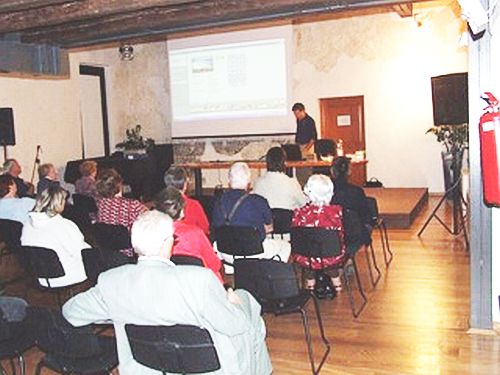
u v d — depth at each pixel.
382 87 9.37
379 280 4.67
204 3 3.89
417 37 9.06
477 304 3.54
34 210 3.64
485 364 3.09
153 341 2.03
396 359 3.19
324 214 3.85
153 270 1.98
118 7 3.35
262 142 10.08
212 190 10.56
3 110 7.84
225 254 3.91
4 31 3.92
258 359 2.45
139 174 9.52
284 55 9.49
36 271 3.57
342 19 9.43
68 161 9.55
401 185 9.48
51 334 2.24
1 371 2.96
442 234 6.25
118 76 11.16
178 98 10.40
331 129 9.80
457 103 5.69
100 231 3.99
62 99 9.64
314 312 4.00
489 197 3.05
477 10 2.93
